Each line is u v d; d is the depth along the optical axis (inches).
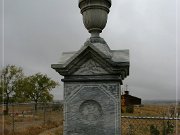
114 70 160.6
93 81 163.9
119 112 159.5
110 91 161.6
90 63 164.7
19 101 1809.8
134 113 1127.6
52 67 166.7
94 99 162.7
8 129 738.8
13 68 1774.1
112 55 171.3
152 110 1051.3
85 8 175.2
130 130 626.8
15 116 1088.2
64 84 167.2
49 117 1125.1
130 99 2012.8
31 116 1131.9
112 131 158.6
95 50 160.9
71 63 165.0
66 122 164.1
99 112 161.8
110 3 176.6
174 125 645.9
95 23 174.7
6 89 1753.2
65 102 165.9
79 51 162.9
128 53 172.7
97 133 160.1
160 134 621.3
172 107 891.4
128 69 168.1
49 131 789.2
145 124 705.0
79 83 165.6
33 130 759.7
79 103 164.2
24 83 1892.2
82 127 162.2
